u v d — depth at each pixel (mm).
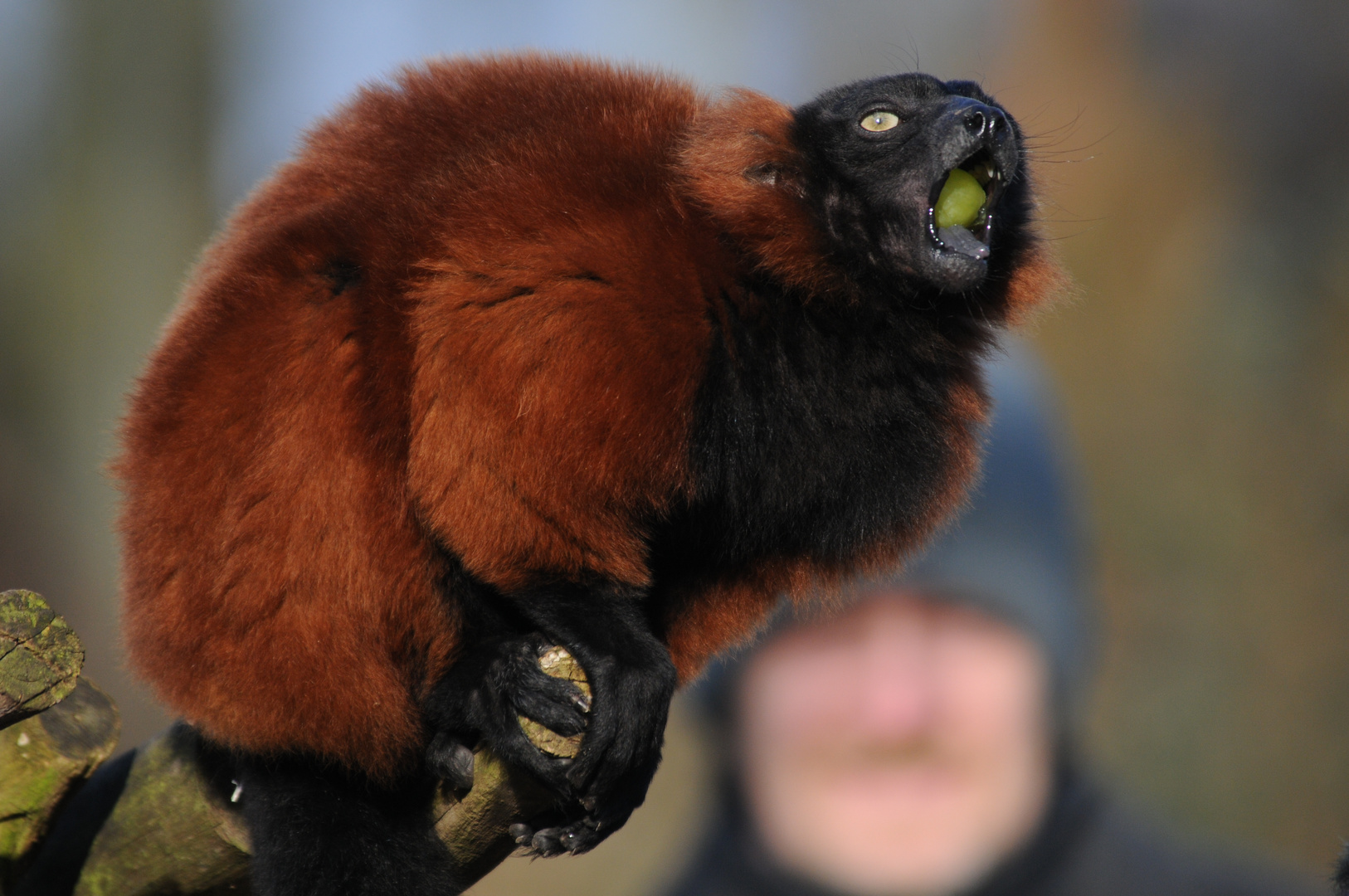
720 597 15570
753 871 20469
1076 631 21531
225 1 58094
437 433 13242
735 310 14312
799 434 14727
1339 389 58156
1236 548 52156
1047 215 17750
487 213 13586
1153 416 57188
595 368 13180
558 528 13312
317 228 14047
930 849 20000
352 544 13680
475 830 13883
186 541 13625
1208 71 71938
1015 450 21016
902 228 15070
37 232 57688
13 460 52500
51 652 12508
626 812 13305
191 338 14062
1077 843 20641
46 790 14109
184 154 57219
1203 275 63500
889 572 15758
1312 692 48844
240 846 14695
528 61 15844
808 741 20125
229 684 13586
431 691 13977
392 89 15586
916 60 22312
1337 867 12305
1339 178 68062
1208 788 46656
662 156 14625
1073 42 70250
